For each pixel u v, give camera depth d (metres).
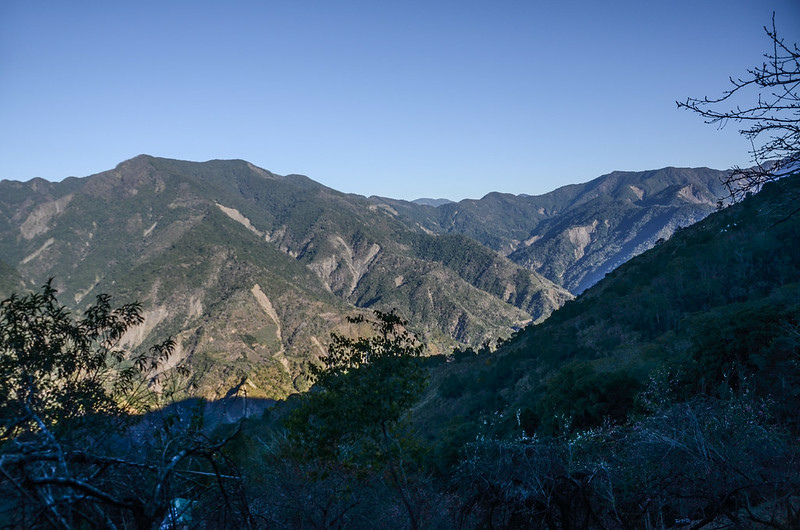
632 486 6.12
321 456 8.50
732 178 4.29
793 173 3.97
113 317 7.15
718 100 4.21
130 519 3.90
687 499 6.39
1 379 5.47
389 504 8.76
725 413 6.34
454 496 8.48
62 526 3.22
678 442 5.95
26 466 3.41
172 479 3.99
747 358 15.53
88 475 3.72
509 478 6.24
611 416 19.52
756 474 5.85
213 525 4.77
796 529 5.06
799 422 8.25
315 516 7.75
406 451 9.10
